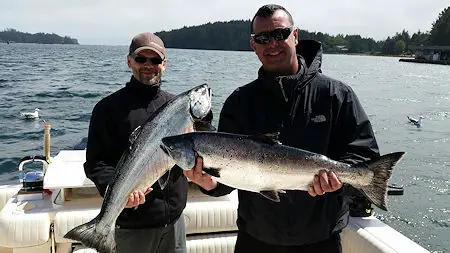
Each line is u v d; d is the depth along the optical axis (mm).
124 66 43719
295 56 2863
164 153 2842
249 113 2877
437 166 10398
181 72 34438
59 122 13703
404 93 27156
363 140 2693
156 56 3436
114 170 3221
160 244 3447
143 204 3262
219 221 4105
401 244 3463
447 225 7238
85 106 16859
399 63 86812
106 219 2959
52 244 3832
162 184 3053
